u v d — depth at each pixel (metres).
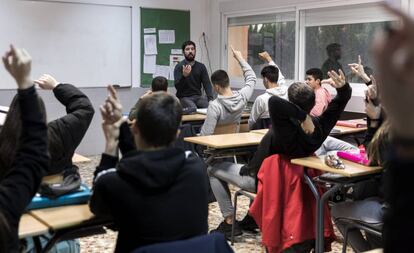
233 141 3.83
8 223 1.40
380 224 2.54
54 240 1.86
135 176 1.67
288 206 3.07
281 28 6.88
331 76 3.22
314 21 6.40
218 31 7.89
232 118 4.62
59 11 6.68
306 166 2.96
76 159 3.25
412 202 0.68
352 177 2.78
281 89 4.88
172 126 1.77
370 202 2.70
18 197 1.50
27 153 1.57
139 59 7.39
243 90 4.82
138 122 1.77
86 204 2.03
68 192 2.02
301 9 6.49
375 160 2.73
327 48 6.26
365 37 5.76
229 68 7.86
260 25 7.23
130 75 7.33
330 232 3.10
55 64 6.71
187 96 6.41
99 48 7.04
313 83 5.05
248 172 3.51
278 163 3.12
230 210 3.89
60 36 6.71
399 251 0.69
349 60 5.98
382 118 2.88
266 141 3.28
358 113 5.73
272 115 3.09
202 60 8.07
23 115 1.58
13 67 1.53
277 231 3.09
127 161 1.70
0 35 6.30
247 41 7.48
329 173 3.03
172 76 7.72
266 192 3.12
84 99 2.49
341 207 2.79
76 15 6.81
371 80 3.38
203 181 1.80
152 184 1.67
